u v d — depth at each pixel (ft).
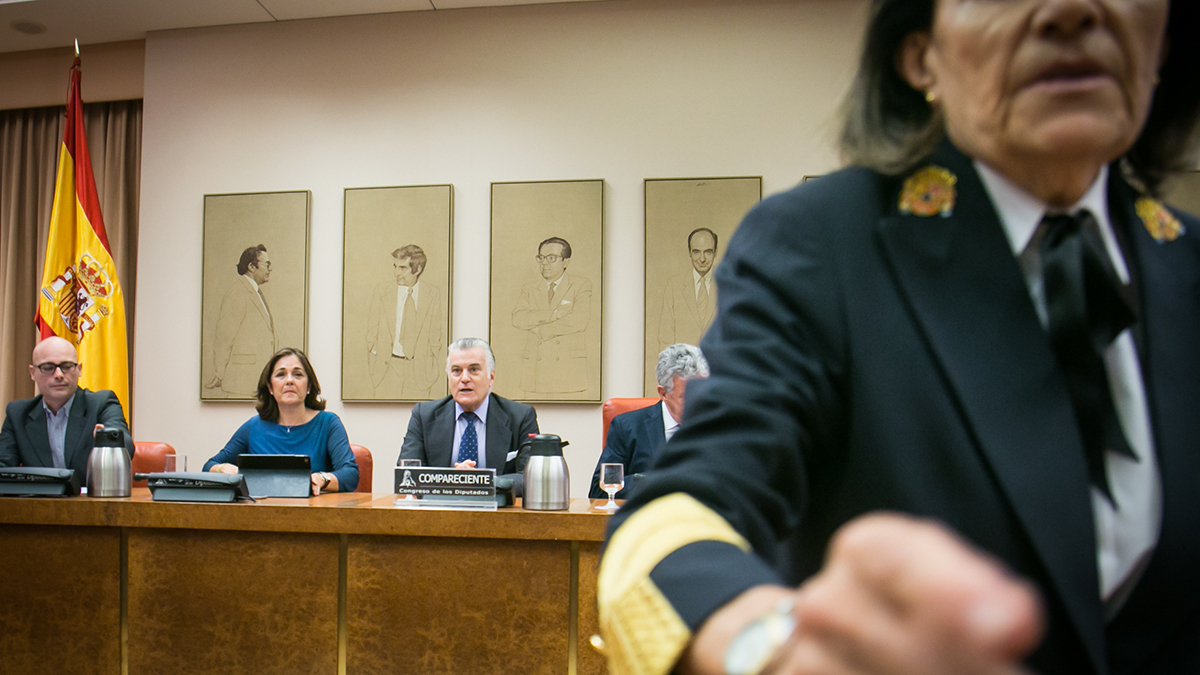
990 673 0.43
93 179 18.15
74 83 18.01
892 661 0.44
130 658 9.14
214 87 18.92
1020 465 1.32
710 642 0.92
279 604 8.91
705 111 17.24
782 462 1.31
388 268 17.81
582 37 17.71
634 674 1.02
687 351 11.58
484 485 9.02
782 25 17.12
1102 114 1.33
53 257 17.70
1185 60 1.78
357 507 8.79
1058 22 1.31
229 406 18.34
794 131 16.96
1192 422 1.44
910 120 1.67
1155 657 1.40
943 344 1.40
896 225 1.50
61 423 13.20
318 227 18.33
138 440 18.54
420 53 18.22
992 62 1.38
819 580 0.52
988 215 1.49
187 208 18.81
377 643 8.70
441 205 17.74
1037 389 1.37
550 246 17.34
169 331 18.66
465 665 8.56
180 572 9.12
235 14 18.48
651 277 16.94
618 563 1.18
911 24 1.63
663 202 17.03
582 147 17.56
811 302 1.45
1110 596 1.41
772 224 1.57
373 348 17.76
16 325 20.75
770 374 1.38
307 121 18.54
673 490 1.26
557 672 8.42
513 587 8.56
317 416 13.47
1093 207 1.54
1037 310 1.47
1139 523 1.39
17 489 9.95
